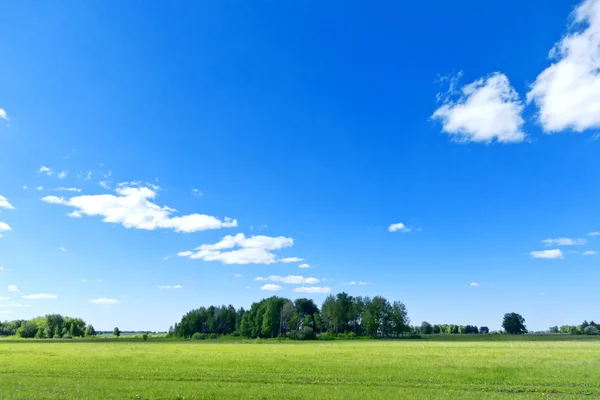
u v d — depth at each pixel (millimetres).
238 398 25031
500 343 108375
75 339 167000
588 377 33031
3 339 166750
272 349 77438
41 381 31703
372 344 106250
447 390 27781
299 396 25516
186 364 44656
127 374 35781
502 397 25172
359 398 24844
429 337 169000
